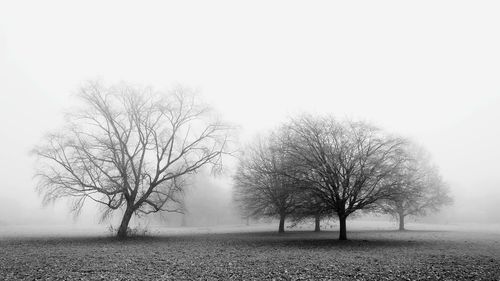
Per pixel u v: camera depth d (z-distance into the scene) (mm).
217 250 27766
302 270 17953
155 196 43375
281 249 28781
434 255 24203
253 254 25078
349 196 34438
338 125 34938
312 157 34281
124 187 37156
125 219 38906
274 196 49219
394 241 36031
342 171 34781
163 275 16344
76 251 26469
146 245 31969
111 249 28188
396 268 18516
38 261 20766
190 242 35625
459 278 15695
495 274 16562
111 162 37094
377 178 32750
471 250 27469
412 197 35562
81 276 15922
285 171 35969
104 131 37938
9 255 23766
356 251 27078
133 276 16016
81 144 36062
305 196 34781
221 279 15492
